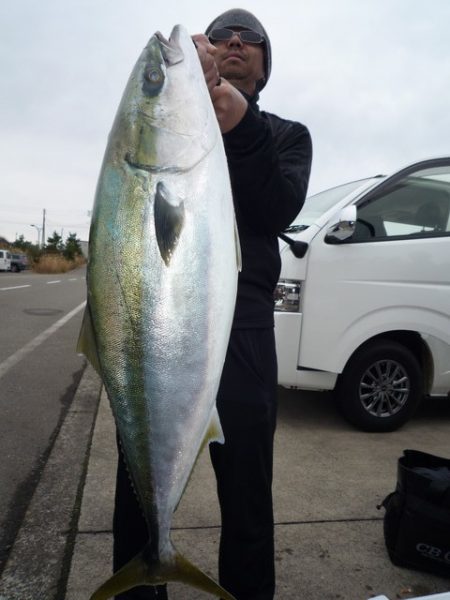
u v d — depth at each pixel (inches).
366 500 110.0
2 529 98.3
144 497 54.0
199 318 52.3
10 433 147.3
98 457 127.7
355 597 79.7
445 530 83.6
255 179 58.3
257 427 63.5
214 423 55.5
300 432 150.3
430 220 155.6
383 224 149.9
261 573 65.4
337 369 144.3
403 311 145.4
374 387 150.9
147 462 53.2
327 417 165.2
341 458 132.0
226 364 64.2
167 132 51.6
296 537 95.0
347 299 143.4
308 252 144.4
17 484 116.5
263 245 67.2
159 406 52.3
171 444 53.1
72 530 96.3
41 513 102.2
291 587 81.2
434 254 147.3
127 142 52.1
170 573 53.7
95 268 52.9
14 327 340.2
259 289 67.3
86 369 227.1
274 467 124.9
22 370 222.2
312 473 122.3
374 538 96.0
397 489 91.5
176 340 51.8
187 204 51.4
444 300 147.2
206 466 124.6
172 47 54.2
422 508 84.9
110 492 109.6
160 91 52.1
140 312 51.4
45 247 2519.7
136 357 51.9
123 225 51.5
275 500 108.3
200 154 52.2
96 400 179.9
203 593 80.6
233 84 72.3
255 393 63.6
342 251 143.7
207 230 52.2
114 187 52.2
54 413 166.1
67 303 514.0
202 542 92.7
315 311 143.5
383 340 150.4
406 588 82.4
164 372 52.0
